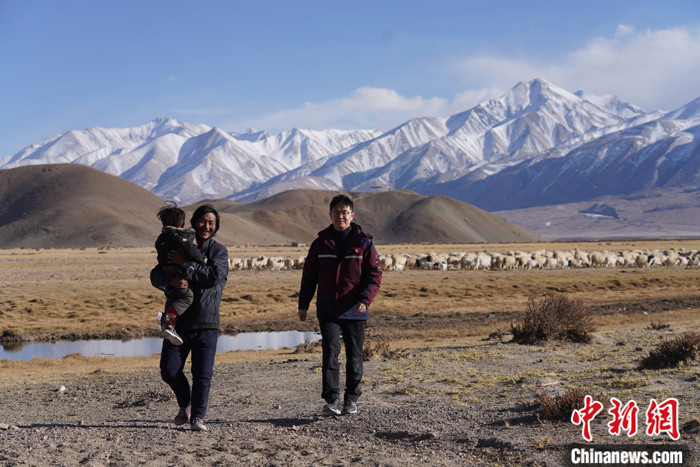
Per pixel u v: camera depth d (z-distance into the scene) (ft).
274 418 27.02
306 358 54.80
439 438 22.61
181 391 23.27
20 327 102.12
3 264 291.99
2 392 41.11
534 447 20.74
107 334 97.55
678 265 252.21
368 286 24.90
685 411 24.14
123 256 402.93
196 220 22.72
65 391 40.40
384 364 42.27
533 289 154.81
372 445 21.99
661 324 64.13
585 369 36.06
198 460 19.42
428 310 120.57
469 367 38.99
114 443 21.26
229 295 142.20
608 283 167.43
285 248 634.02
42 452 19.63
